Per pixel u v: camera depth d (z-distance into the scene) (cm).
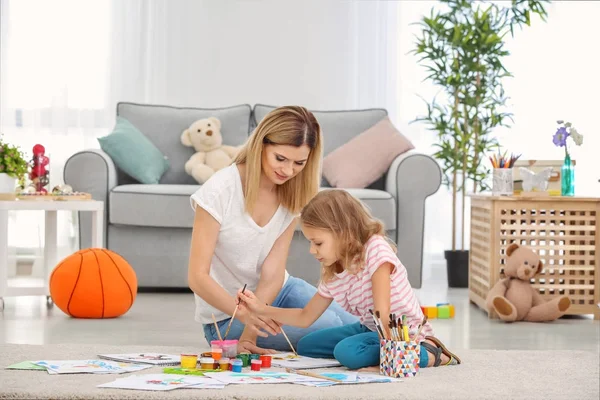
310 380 236
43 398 215
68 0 609
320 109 634
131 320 395
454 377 252
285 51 634
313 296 274
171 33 625
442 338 357
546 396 226
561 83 619
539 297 419
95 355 284
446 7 622
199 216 280
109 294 396
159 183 557
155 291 518
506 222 436
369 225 262
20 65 605
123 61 617
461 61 580
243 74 633
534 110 620
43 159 465
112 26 614
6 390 219
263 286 291
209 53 630
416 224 516
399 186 516
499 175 449
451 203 631
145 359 264
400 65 626
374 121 573
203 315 297
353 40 629
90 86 613
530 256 414
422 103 626
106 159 514
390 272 264
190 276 279
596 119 614
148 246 507
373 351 260
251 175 275
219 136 552
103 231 509
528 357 292
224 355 263
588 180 608
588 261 434
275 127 269
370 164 539
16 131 605
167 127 566
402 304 265
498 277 434
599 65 616
